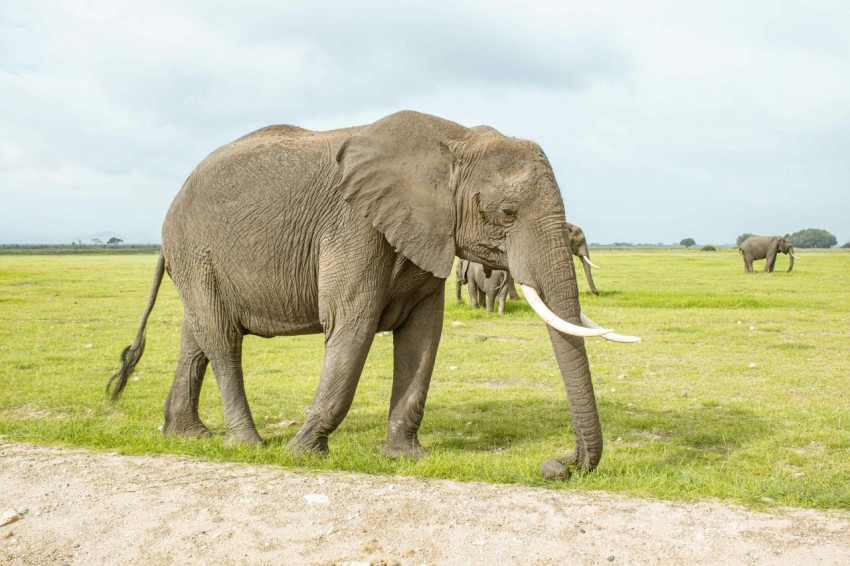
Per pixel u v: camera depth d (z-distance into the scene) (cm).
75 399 977
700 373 1170
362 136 648
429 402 977
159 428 823
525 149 623
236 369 764
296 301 699
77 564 446
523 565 438
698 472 621
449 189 632
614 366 1238
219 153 742
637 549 457
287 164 688
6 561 449
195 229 729
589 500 539
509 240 612
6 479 579
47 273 4622
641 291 2767
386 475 615
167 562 446
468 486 574
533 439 784
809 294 2748
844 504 539
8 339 1576
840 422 841
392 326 709
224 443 741
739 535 475
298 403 984
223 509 517
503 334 1661
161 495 543
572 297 594
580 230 2555
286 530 484
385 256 652
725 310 2156
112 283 3619
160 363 1299
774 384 1080
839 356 1333
